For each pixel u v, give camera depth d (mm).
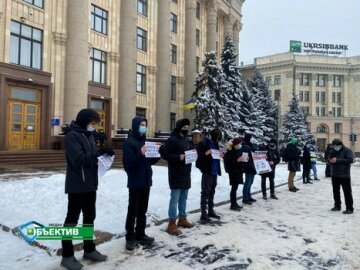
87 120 4449
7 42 18406
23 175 11625
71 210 4402
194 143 7305
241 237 6020
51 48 21078
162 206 8016
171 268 4578
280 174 18609
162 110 31281
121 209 7441
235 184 8414
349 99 78812
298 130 45000
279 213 8250
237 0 49062
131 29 27016
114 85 26281
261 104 42406
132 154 5090
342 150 8602
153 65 31062
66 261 4398
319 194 11852
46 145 20484
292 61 75688
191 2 36531
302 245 5703
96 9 24859
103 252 5078
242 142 9062
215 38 41438
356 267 4828
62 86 21594
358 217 7945
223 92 24797
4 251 5023
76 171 4355
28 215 6504
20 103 19297
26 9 19562
